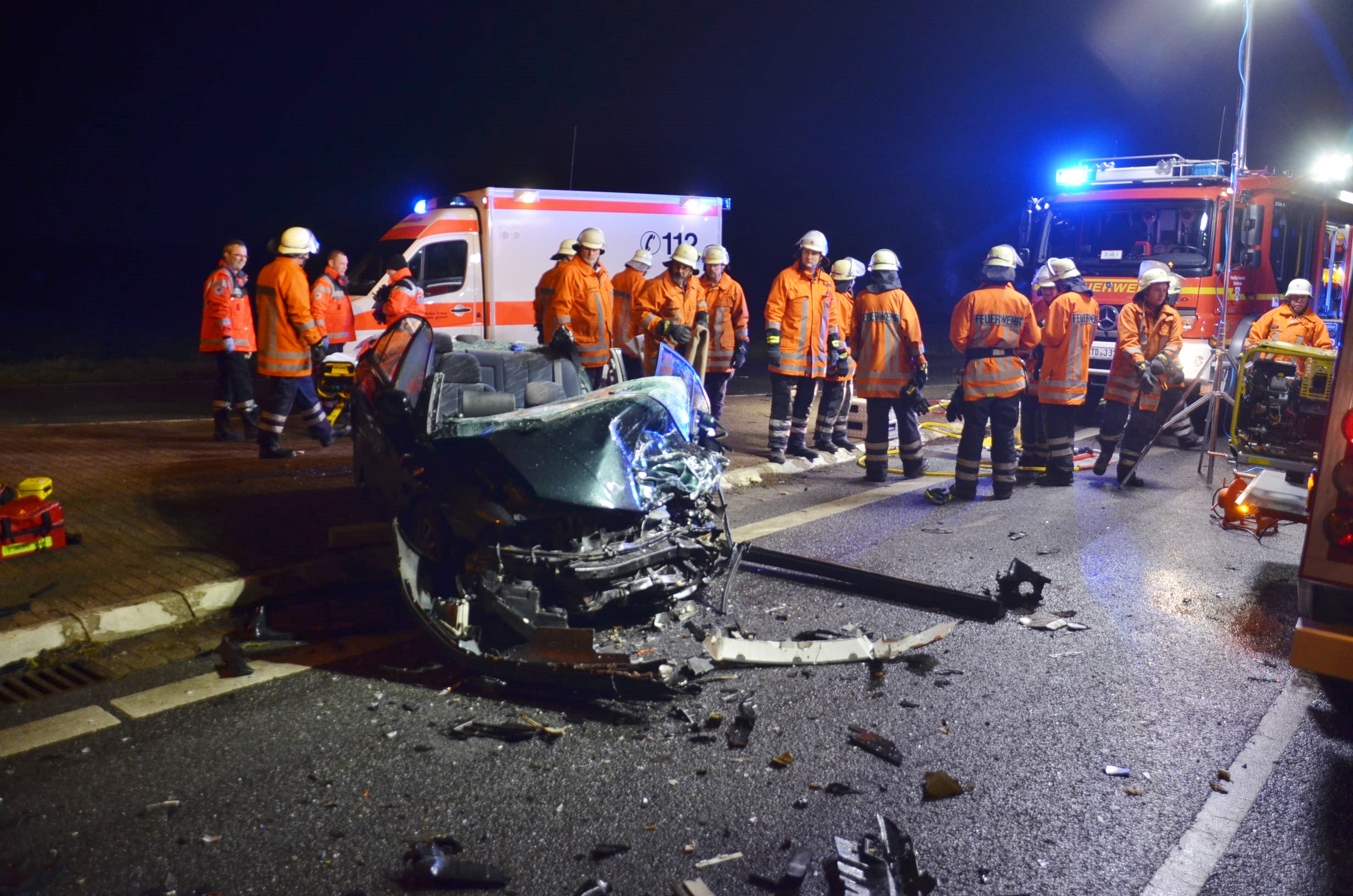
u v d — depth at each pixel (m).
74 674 4.02
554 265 12.63
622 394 4.91
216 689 3.90
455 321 12.01
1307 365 5.78
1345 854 2.88
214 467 7.71
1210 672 4.25
